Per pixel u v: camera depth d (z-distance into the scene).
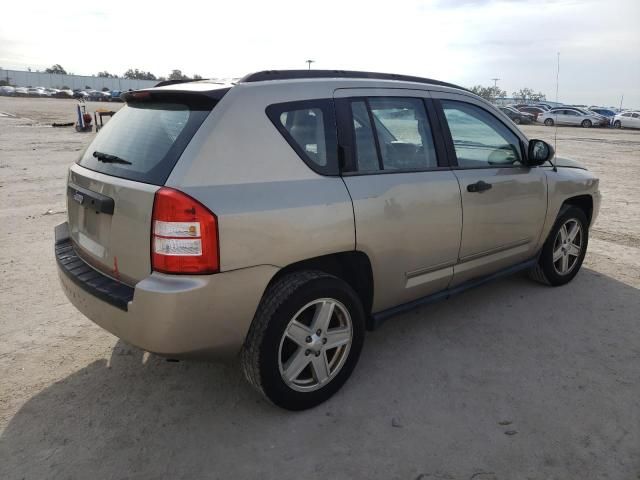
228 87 2.77
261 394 2.87
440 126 3.66
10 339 3.81
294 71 3.08
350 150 3.08
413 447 2.69
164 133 2.75
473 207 3.74
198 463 2.58
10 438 2.74
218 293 2.52
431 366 3.48
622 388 3.22
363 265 3.18
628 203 9.13
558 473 2.51
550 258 4.69
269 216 2.62
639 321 4.16
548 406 3.04
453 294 3.87
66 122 27.75
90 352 3.64
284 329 2.77
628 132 35.25
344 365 3.13
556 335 3.92
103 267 2.86
